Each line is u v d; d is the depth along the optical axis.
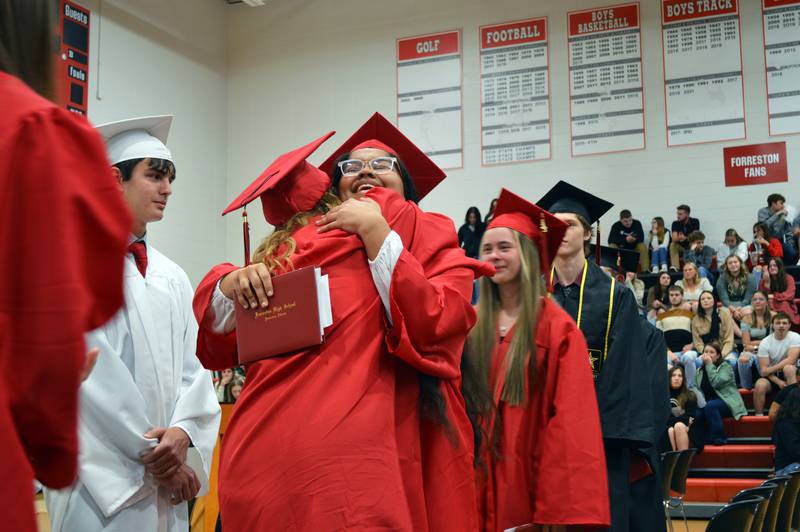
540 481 2.58
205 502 4.68
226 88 15.33
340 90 14.75
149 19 13.27
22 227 0.92
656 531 3.51
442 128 14.07
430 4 14.38
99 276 1.00
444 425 1.93
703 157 12.75
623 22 13.31
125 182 2.92
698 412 9.71
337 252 1.93
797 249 11.91
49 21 1.11
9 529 0.86
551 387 2.71
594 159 13.24
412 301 1.82
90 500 2.56
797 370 9.80
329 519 1.68
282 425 1.77
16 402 0.92
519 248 2.85
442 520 1.89
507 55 13.85
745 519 4.12
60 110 0.99
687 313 10.97
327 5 14.99
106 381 2.58
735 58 12.76
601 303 3.46
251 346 1.89
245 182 15.08
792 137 12.41
